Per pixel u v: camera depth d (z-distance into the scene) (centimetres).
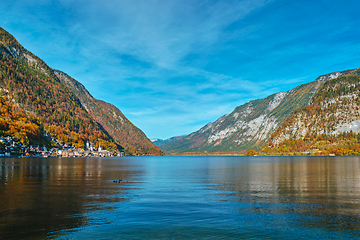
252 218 2855
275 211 3145
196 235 2341
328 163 15188
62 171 9238
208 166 14700
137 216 2911
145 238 2255
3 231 2405
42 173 8238
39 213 3012
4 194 4216
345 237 2328
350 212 3092
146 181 6297
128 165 15575
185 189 4897
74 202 3606
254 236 2331
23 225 2577
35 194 4228
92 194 4266
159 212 3081
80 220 2752
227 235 2348
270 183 5781
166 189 4884
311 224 2661
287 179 6562
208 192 4531
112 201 3688
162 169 11500
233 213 3055
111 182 5991
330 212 3098
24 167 11106
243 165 15275
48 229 2464
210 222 2714
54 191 4559
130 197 4016
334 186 5181
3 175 7444
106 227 2536
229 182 6050
